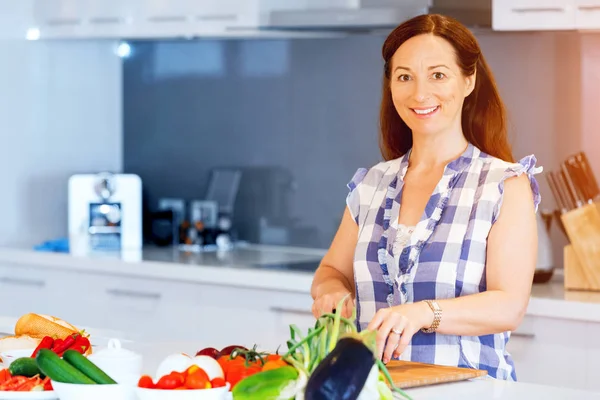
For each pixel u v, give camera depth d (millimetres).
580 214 3404
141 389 1595
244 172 4719
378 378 1576
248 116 4703
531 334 3205
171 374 1625
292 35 4352
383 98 2602
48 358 1680
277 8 4078
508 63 3973
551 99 3887
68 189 4820
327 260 2615
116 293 4148
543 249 3553
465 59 2369
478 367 2262
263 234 4680
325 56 4457
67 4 4434
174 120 4914
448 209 2346
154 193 4969
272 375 1565
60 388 1671
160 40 4930
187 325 3959
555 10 3436
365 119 4359
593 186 3582
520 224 2266
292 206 4586
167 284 4008
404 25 2410
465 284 2285
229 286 3844
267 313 3756
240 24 4105
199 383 1604
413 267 2334
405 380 1913
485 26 3701
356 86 4379
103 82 4988
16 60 4547
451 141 2432
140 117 5000
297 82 4547
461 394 1862
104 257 4227
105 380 1688
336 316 1641
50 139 4742
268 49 4621
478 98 2477
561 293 3322
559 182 3559
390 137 2621
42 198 4723
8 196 4535
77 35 4426
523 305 2234
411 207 2441
